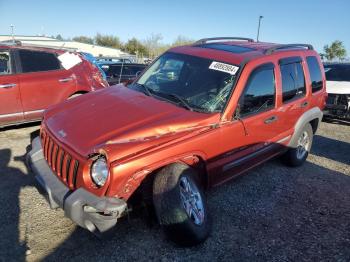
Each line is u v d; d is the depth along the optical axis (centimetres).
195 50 479
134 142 322
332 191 511
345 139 816
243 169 443
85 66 775
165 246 351
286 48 520
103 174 302
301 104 533
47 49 723
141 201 341
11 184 455
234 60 432
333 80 1017
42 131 400
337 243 383
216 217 412
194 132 360
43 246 338
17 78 662
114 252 337
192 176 357
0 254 322
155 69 483
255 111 434
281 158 587
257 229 396
